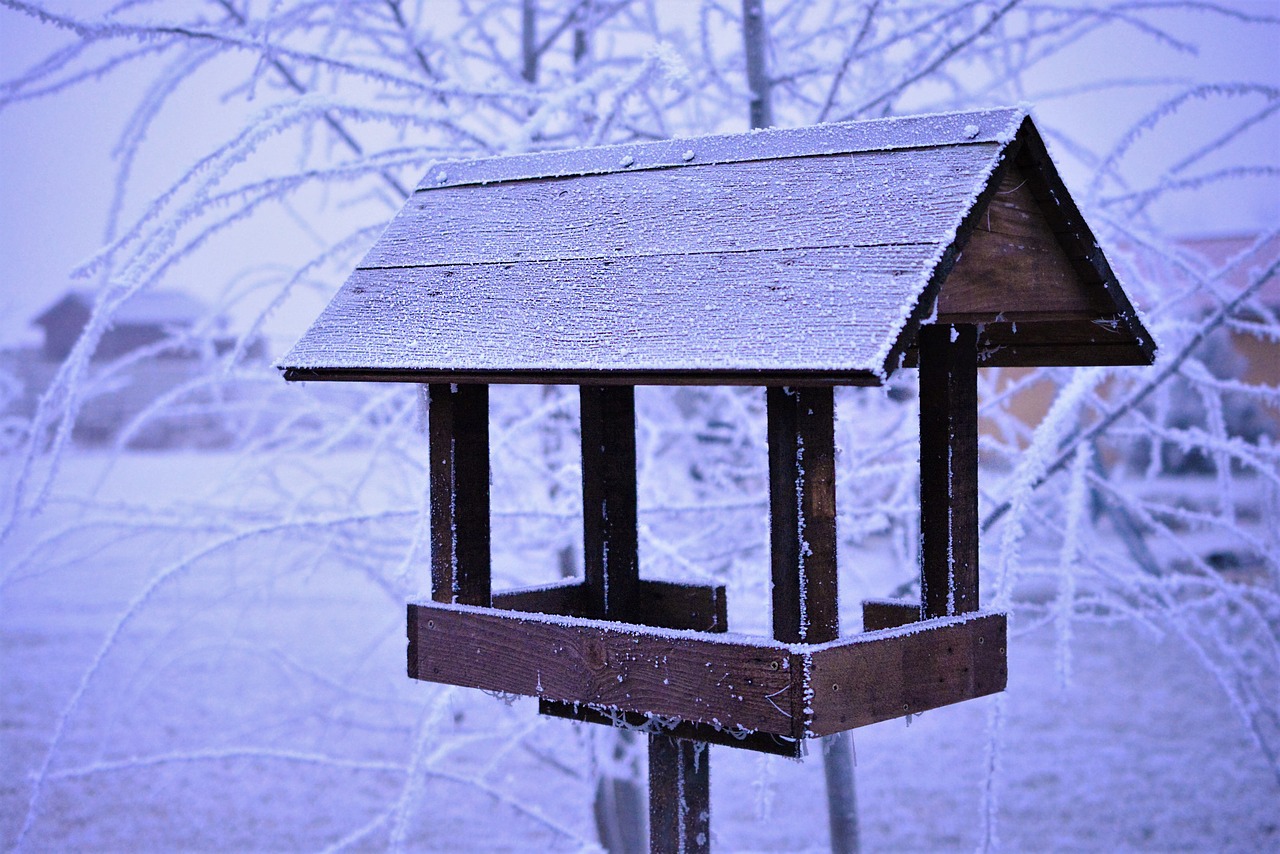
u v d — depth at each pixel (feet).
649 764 8.21
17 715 29.71
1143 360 7.82
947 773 25.14
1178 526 34.55
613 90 10.11
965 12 11.53
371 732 27.53
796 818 22.39
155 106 10.92
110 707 30.12
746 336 6.00
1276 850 20.24
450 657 7.79
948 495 7.11
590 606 8.94
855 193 6.52
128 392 40.09
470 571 8.09
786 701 6.09
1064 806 22.84
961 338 7.14
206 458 63.82
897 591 11.66
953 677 6.84
